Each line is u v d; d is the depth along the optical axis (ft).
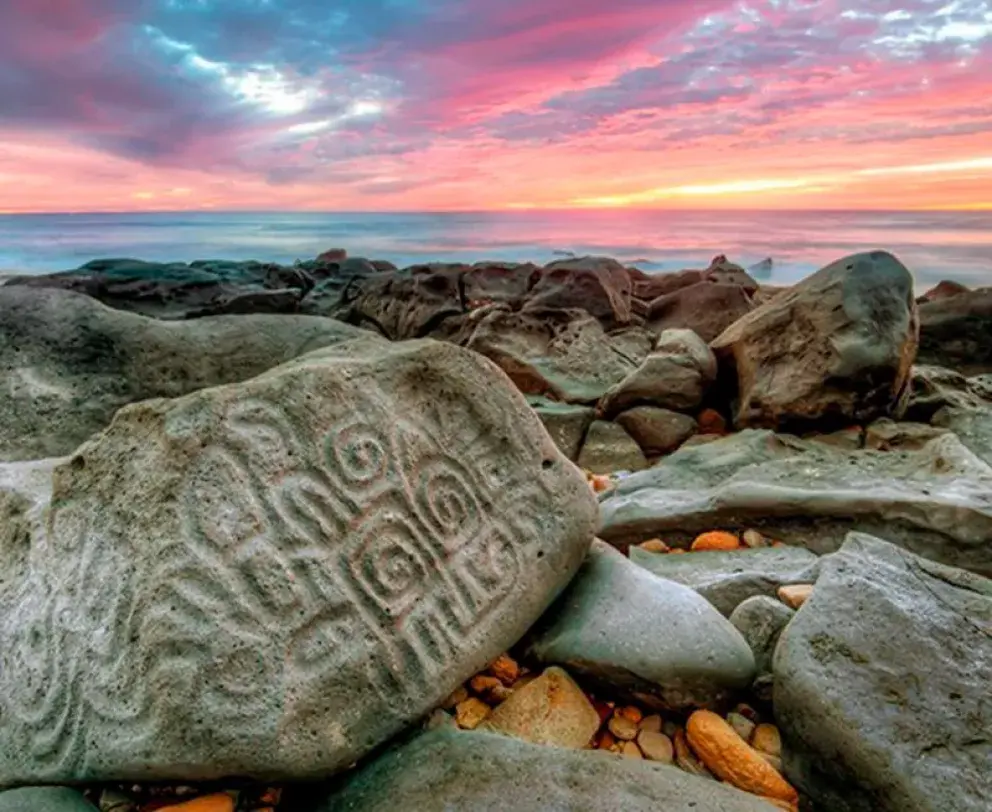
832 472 10.23
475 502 6.24
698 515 9.37
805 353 12.69
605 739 5.85
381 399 5.95
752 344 13.69
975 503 8.32
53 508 5.77
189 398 5.25
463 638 5.73
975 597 6.36
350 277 29.14
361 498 5.49
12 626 5.49
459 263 26.94
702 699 5.84
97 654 4.77
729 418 14.53
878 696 5.18
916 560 7.06
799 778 5.37
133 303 21.50
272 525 5.02
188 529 4.76
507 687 6.14
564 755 5.01
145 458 5.11
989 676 5.35
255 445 5.18
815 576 7.58
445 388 6.40
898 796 4.70
